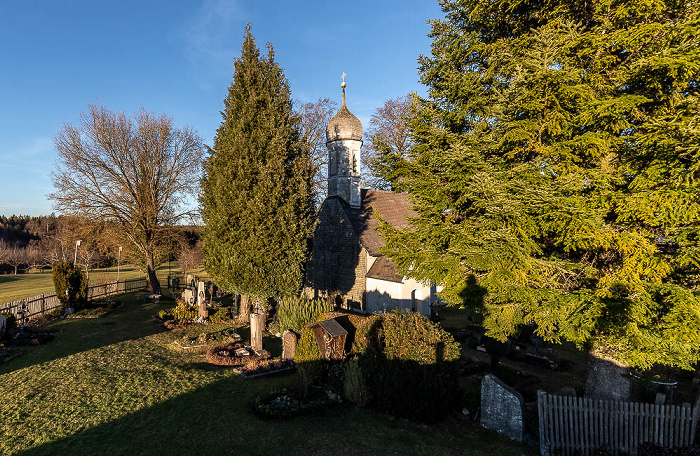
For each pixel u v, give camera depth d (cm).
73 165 2753
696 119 681
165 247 3306
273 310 2297
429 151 1024
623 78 804
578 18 966
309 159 1859
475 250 803
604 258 938
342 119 2597
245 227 1562
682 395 1166
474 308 1022
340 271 2602
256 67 1739
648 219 738
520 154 989
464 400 1001
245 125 1666
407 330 970
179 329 1817
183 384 1129
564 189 788
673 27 724
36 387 1077
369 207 2764
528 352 1512
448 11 1188
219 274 1602
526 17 1062
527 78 810
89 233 2931
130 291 3078
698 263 682
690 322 677
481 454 802
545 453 813
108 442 808
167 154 3048
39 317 1933
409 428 901
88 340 1591
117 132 2834
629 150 827
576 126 854
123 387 1088
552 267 923
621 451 812
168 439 825
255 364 1266
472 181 868
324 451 791
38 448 780
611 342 837
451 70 1162
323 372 1111
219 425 890
